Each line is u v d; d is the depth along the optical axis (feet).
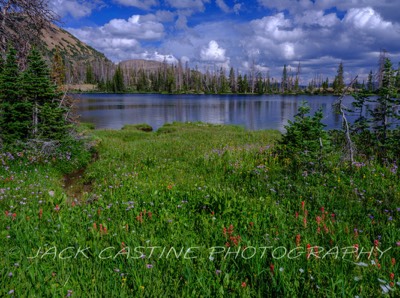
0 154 38.55
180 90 558.15
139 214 20.03
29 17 49.88
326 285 11.60
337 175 28.55
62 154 44.68
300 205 21.17
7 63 45.65
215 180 32.04
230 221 18.54
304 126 37.99
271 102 304.71
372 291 11.09
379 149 36.91
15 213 19.25
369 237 15.72
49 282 11.90
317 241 15.40
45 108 46.98
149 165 42.50
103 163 44.24
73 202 23.16
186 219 19.17
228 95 474.49
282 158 37.88
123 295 11.07
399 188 24.16
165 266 13.37
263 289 11.59
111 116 180.34
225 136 81.92
